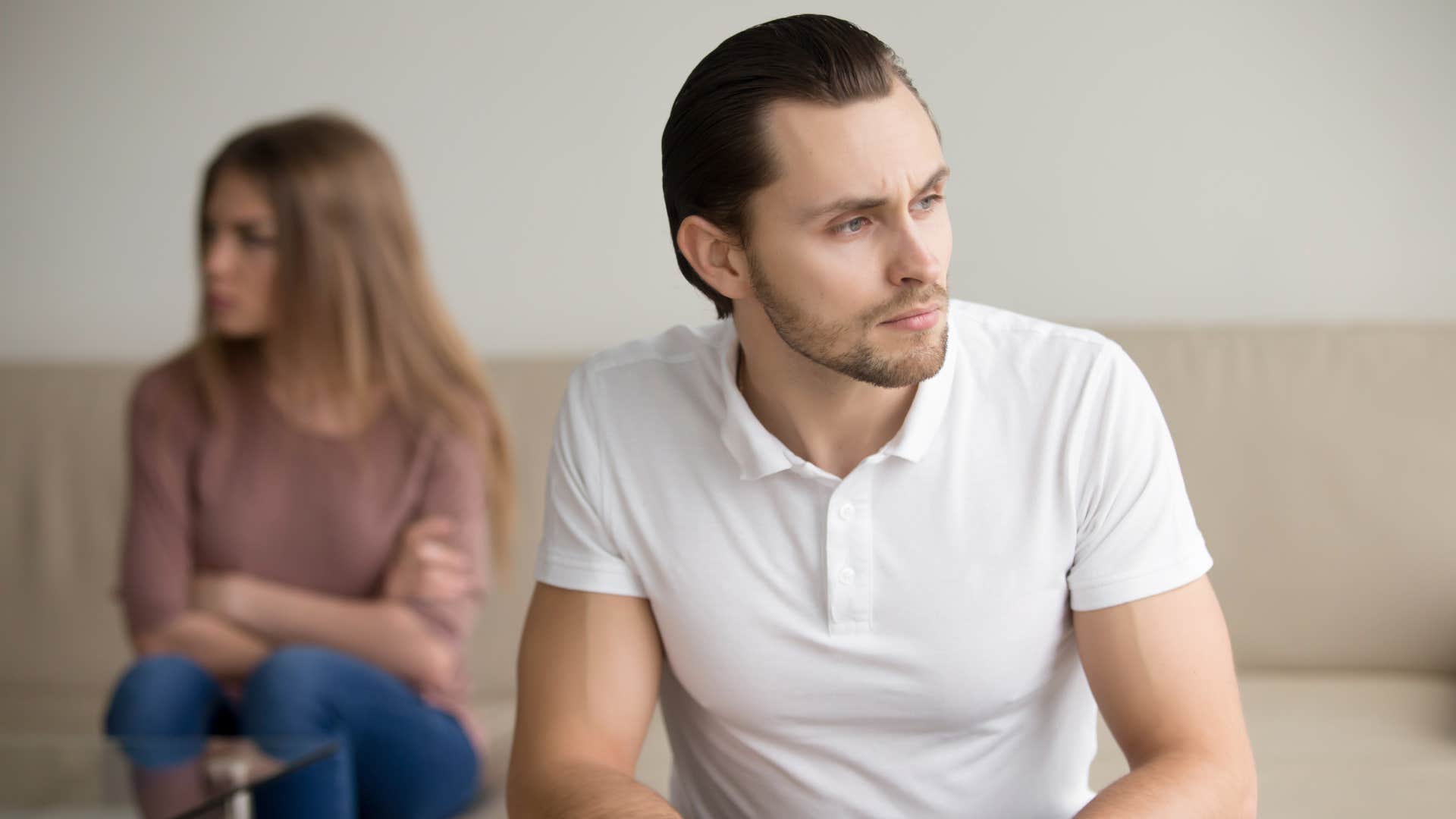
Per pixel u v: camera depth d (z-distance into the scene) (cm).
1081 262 233
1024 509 106
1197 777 97
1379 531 202
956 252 236
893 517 106
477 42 248
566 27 245
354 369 219
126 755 167
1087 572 106
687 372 114
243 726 189
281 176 221
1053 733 113
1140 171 230
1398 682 199
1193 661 103
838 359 98
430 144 251
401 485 215
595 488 113
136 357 263
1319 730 182
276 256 221
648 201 245
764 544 108
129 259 262
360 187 224
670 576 110
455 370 223
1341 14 223
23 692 232
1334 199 226
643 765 181
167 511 218
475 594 215
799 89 96
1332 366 207
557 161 247
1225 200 229
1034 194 232
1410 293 226
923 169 95
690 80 102
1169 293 231
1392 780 165
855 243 96
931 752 110
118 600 222
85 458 236
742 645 109
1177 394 210
